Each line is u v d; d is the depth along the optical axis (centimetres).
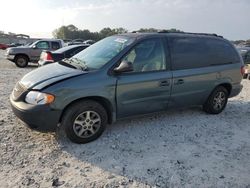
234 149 452
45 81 417
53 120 410
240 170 386
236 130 538
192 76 543
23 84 435
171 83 512
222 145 464
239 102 757
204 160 408
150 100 494
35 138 449
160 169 377
